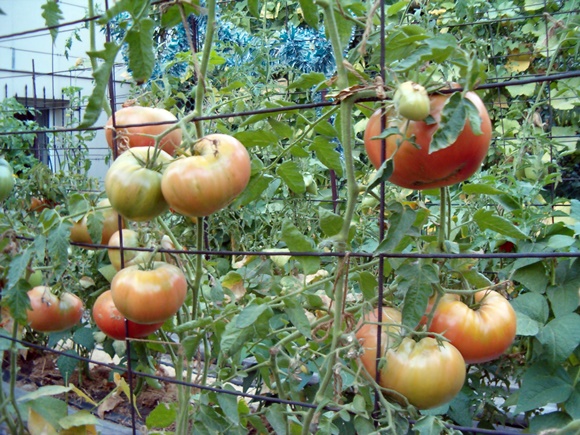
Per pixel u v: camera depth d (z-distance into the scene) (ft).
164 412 4.02
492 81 9.01
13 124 11.41
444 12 10.18
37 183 6.91
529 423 5.08
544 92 9.93
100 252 5.93
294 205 6.56
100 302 3.95
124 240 3.88
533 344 4.92
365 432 2.92
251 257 4.90
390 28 3.18
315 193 6.43
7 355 8.13
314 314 4.95
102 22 2.94
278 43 8.77
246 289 5.12
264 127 5.91
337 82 2.86
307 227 6.82
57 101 15.62
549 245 4.55
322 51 8.84
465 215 5.79
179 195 2.97
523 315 4.58
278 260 4.80
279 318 5.06
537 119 7.47
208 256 6.10
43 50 15.48
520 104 9.44
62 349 7.77
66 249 3.49
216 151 3.01
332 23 2.80
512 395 5.01
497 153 8.63
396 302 3.59
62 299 4.44
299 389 4.76
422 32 3.14
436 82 2.73
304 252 3.14
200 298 4.39
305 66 8.80
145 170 3.13
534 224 5.06
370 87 2.64
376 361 2.91
